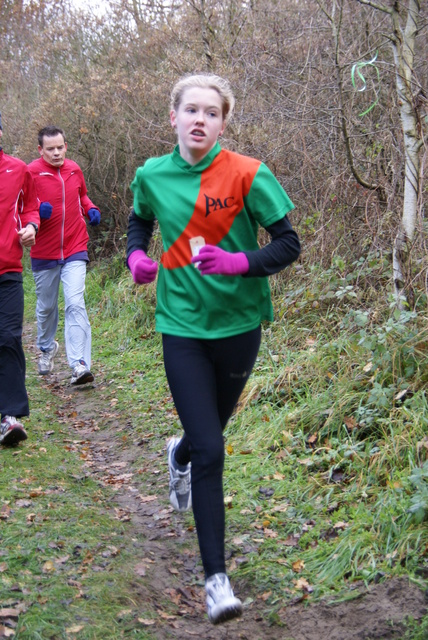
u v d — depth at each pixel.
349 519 3.37
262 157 7.04
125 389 6.16
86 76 11.47
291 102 6.94
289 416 4.47
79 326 6.34
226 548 3.30
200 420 2.55
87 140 11.04
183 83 2.67
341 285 5.61
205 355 2.70
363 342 4.29
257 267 2.53
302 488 3.77
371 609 2.68
